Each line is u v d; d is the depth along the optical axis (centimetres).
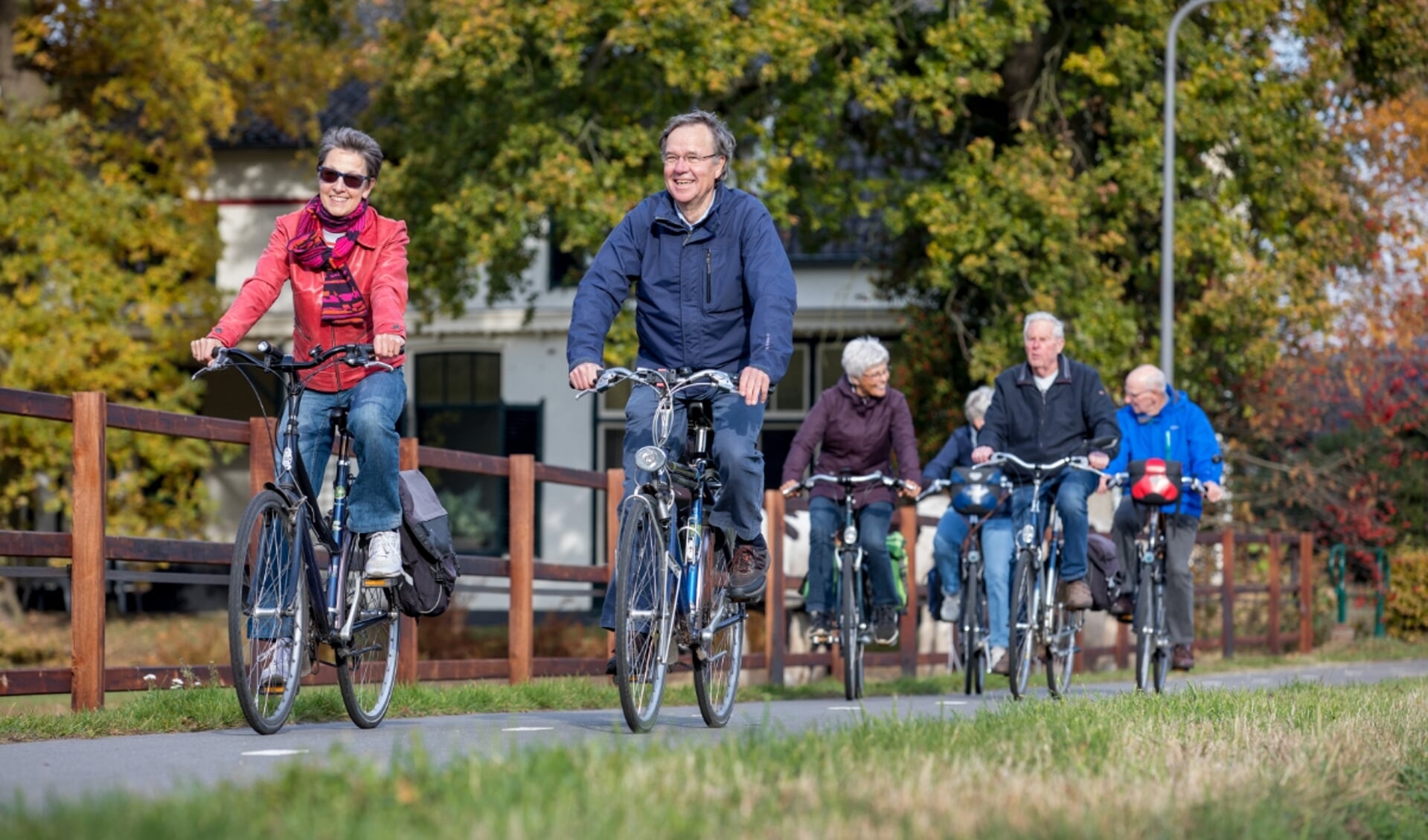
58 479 5700
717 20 4738
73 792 1171
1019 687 2405
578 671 2975
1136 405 2698
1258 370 5747
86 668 1931
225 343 1600
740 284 1659
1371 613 6494
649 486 1566
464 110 5125
